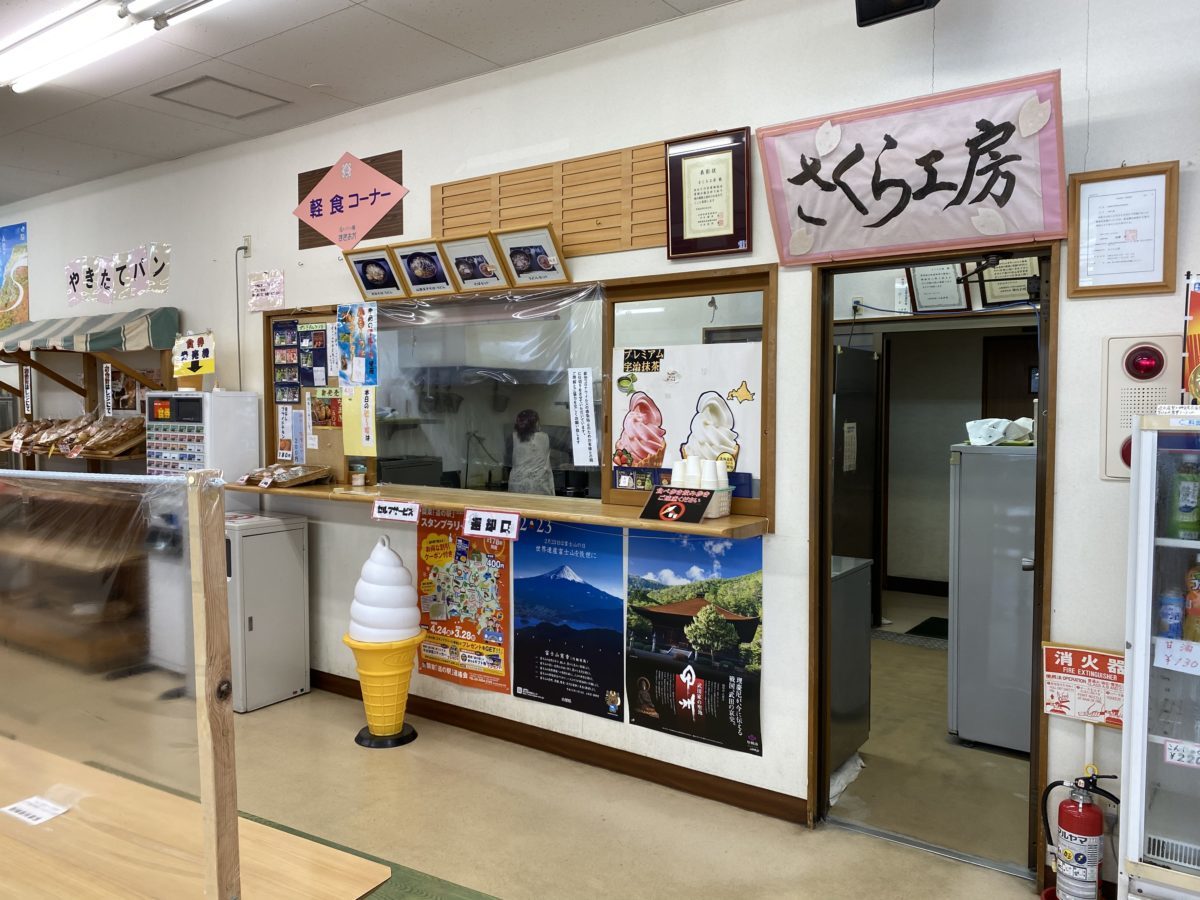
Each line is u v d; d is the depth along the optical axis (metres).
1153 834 2.10
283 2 2.89
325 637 4.28
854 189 2.58
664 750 3.22
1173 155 2.27
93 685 1.49
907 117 2.41
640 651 3.25
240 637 3.95
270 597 4.06
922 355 6.43
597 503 3.32
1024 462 3.49
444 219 3.70
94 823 1.46
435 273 3.63
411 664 3.61
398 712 3.60
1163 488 2.04
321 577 4.28
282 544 4.10
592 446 3.36
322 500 4.24
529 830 2.88
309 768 3.36
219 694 1.24
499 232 3.34
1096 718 2.40
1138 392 2.33
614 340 3.29
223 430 4.26
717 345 3.04
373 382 3.91
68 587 1.51
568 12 2.98
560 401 3.45
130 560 1.39
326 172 4.10
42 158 4.77
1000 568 3.58
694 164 2.96
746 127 2.87
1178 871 1.97
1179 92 2.26
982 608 3.63
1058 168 2.29
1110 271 2.35
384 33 3.14
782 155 2.64
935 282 4.61
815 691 2.88
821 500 2.90
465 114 3.62
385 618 3.51
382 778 3.27
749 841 2.82
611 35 3.18
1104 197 2.34
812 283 2.82
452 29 3.11
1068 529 2.46
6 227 5.93
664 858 2.71
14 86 3.54
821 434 2.87
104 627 1.44
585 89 3.28
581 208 3.30
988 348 6.20
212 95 3.77
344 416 4.05
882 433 5.77
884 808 3.10
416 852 2.72
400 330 3.91
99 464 5.21
